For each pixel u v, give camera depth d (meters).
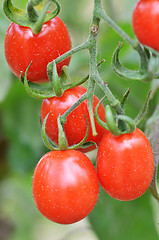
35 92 0.31
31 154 0.48
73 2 0.54
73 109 0.30
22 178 0.56
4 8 0.31
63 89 0.31
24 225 0.61
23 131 0.48
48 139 0.31
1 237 0.60
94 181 0.30
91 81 0.30
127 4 0.48
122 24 0.42
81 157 0.30
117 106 0.30
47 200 0.29
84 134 0.31
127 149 0.29
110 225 0.44
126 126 0.30
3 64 0.43
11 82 0.45
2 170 0.53
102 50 0.43
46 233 0.68
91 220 0.44
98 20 0.30
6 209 0.60
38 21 0.30
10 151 0.48
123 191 0.30
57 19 0.32
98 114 0.31
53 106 0.31
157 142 0.34
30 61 0.31
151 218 0.43
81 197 0.29
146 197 0.43
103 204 0.44
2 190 0.59
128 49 0.43
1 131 0.50
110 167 0.29
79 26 0.54
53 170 0.30
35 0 0.30
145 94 0.43
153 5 0.27
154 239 0.43
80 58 0.45
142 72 0.29
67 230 0.67
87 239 0.64
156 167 0.33
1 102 0.46
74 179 0.29
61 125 0.30
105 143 0.30
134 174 0.29
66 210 0.29
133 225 0.43
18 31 0.31
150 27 0.27
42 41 0.31
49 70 0.31
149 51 0.29
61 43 0.31
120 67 0.29
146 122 0.36
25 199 0.60
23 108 0.47
